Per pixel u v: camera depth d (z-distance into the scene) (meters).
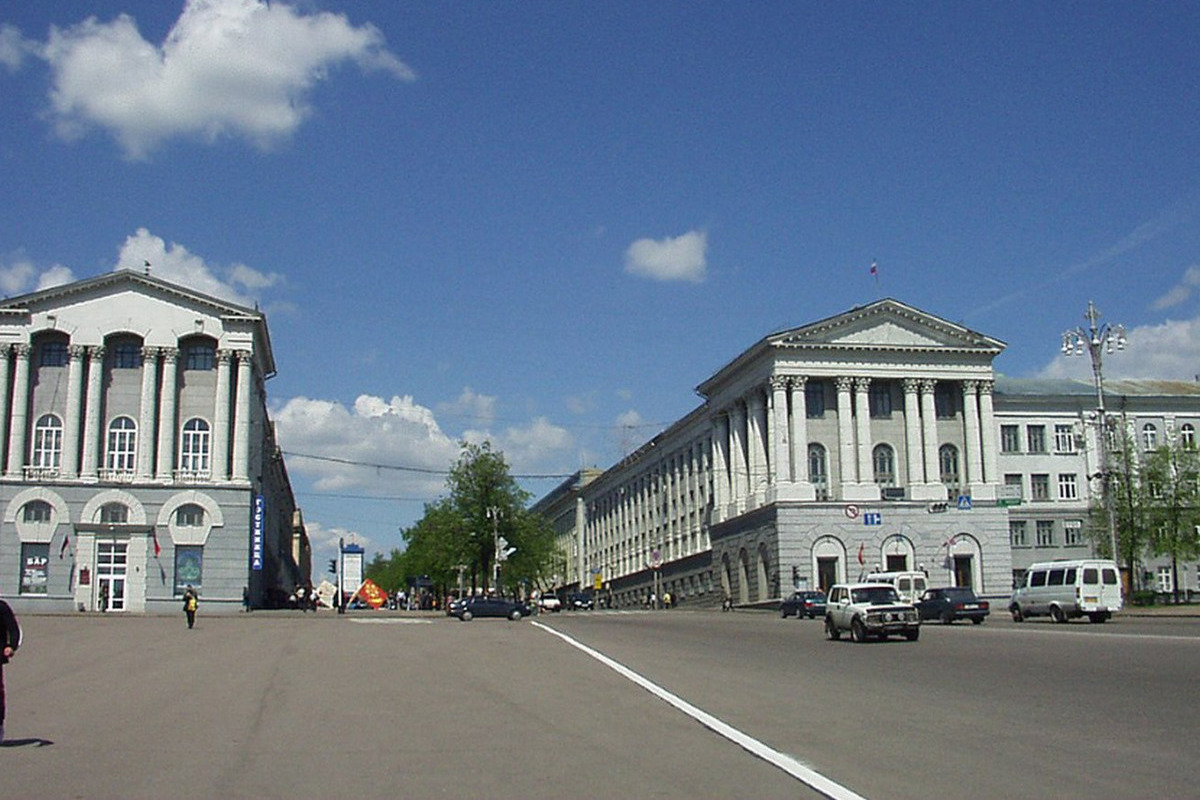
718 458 95.38
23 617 57.56
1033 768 11.82
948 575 80.38
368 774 11.75
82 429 71.00
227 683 22.14
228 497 71.31
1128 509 73.38
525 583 107.50
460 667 25.98
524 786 11.04
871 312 82.56
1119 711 16.30
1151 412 90.06
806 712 16.89
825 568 79.62
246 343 72.94
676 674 23.94
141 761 12.63
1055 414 89.25
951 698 18.45
